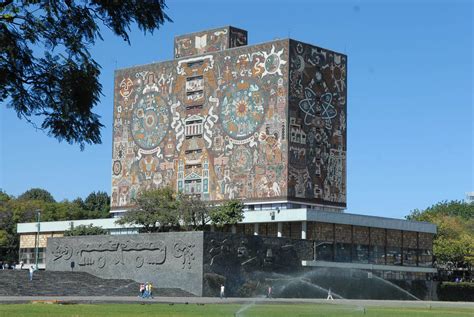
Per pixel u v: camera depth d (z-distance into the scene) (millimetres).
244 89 140625
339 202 143125
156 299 97000
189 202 135500
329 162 142125
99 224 158375
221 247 114062
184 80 149000
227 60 143250
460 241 169625
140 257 120562
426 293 144250
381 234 141000
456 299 146750
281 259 122125
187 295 111062
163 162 150375
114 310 65375
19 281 109062
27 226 169000
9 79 24641
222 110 143000
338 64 145375
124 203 155125
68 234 154875
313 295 125500
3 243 180125
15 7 24266
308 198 137500
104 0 25234
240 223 136750
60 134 26203
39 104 25547
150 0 25578
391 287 138875
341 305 95750
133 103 156125
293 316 62625
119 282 118438
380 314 70438
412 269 144125
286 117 135250
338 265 130500
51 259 135125
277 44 137750
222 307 78938
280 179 134875
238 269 115688
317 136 140500
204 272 111438
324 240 131250
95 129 26453
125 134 156750
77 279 118875
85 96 25672
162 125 151250
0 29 24062
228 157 141500
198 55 147375
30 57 24656
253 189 137875
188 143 147125
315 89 140875
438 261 171375
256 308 78438
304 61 139250
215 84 144500
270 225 134500
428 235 150125
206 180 143875
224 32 146875
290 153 135125
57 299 87062
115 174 157250
